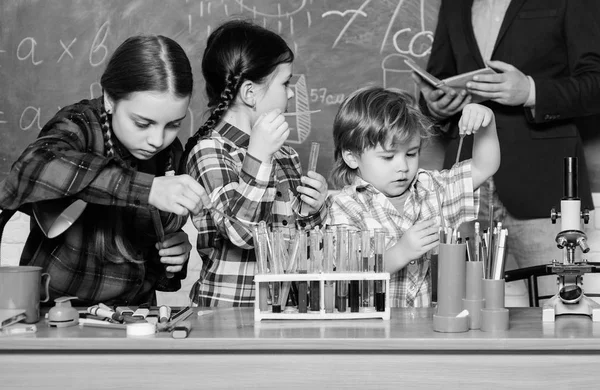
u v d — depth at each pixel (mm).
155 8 2775
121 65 1320
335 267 1264
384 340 1054
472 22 2588
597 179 2619
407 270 1621
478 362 1053
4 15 2797
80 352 1068
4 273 1189
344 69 2736
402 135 1589
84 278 1470
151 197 1234
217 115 1649
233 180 1547
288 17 2746
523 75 2424
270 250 1239
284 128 1393
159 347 1056
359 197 1673
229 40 1670
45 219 1307
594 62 2459
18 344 1062
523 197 2516
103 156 1405
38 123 2797
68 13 2787
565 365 1052
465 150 2555
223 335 1084
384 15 2723
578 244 1275
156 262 1581
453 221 1680
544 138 2500
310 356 1054
